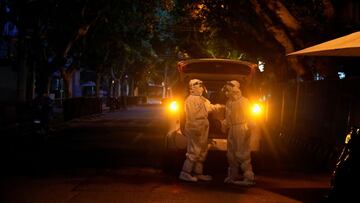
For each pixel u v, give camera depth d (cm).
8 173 1202
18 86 2809
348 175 833
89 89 7469
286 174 1257
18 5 2503
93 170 1255
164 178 1152
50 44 3000
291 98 2286
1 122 2453
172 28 4312
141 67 6194
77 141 1983
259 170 1319
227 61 1231
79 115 3512
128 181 1107
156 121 3341
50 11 2662
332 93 1588
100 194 967
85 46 3491
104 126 2862
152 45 5334
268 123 2977
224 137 1208
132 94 7362
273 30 2012
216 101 1296
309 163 1465
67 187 1034
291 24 1855
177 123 1209
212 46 4150
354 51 914
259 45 2862
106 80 6178
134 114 4338
